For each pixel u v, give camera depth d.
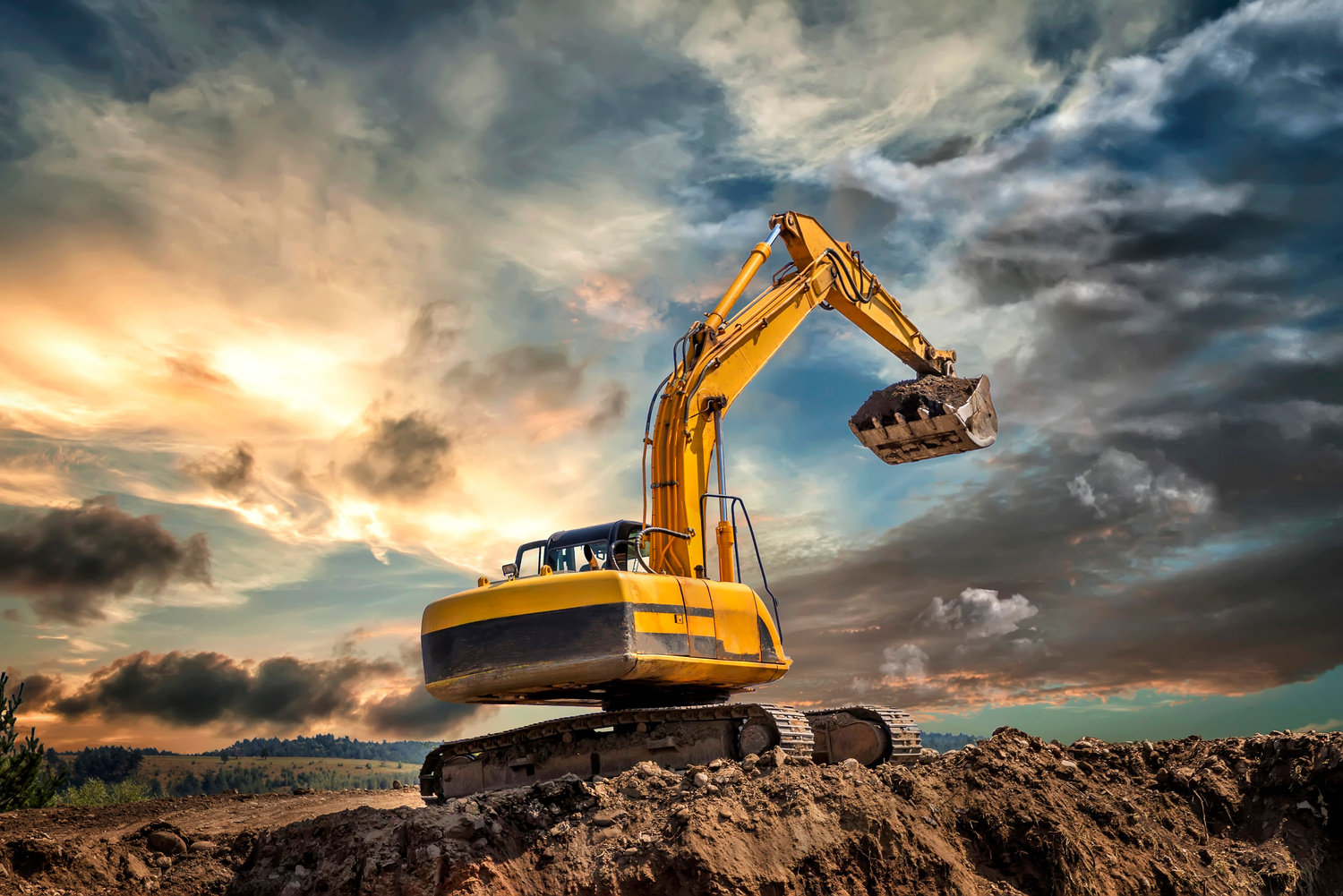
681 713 12.30
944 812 11.06
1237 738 13.45
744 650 13.52
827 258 19.03
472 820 9.89
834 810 10.22
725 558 14.80
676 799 10.41
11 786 19.23
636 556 13.66
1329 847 11.32
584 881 9.41
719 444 15.30
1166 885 10.77
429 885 9.20
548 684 12.33
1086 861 10.49
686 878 9.12
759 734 12.07
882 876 9.80
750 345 16.64
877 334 20.41
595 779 11.41
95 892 10.57
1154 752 13.62
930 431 19.22
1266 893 10.88
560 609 12.15
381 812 10.71
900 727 13.82
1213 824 12.23
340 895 9.65
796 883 9.36
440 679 12.72
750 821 9.79
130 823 14.26
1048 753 13.03
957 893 9.88
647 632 12.16
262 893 10.18
